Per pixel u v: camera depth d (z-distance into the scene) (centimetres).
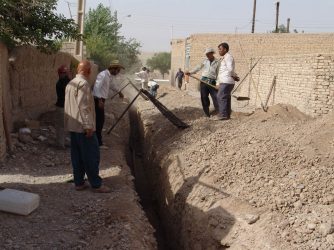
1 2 756
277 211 471
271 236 429
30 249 408
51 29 888
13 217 473
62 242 429
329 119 754
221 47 906
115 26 3262
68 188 583
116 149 837
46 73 1075
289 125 797
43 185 590
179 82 2681
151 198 860
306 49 2420
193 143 786
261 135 733
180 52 3105
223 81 912
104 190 573
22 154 722
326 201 474
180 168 695
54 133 877
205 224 524
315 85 1097
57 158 727
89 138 551
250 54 2491
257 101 1600
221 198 549
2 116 698
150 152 963
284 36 2438
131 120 1468
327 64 1083
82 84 534
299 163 588
